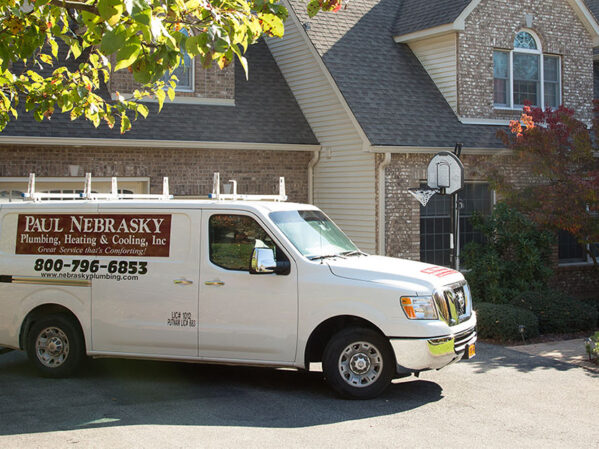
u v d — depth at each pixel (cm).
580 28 1669
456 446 573
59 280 792
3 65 671
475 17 1523
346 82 1440
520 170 1491
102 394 732
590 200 1210
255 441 580
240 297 733
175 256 759
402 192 1390
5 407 684
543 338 1085
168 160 1352
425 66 1584
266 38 1700
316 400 709
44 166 1239
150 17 464
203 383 782
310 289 714
